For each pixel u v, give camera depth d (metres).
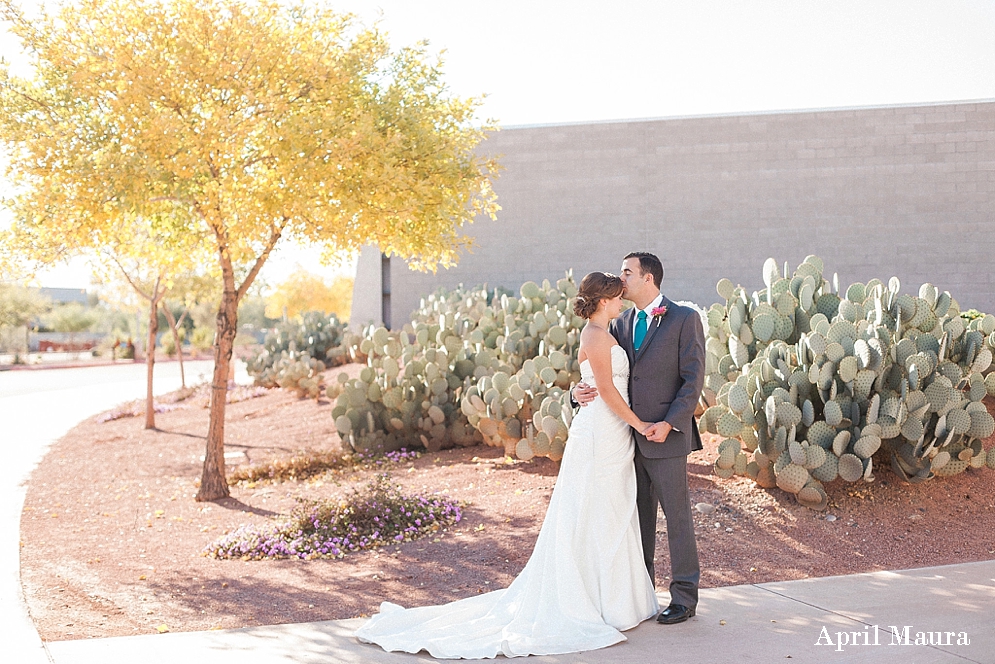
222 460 9.05
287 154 7.75
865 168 16.55
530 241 17.83
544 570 4.12
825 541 5.69
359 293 19.59
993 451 6.57
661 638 3.88
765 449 6.49
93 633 4.48
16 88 8.12
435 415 9.73
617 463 4.18
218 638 4.18
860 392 6.43
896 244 16.44
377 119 8.53
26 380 31.50
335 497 7.43
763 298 8.09
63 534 7.50
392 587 5.33
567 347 9.95
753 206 16.92
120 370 39.88
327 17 8.88
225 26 7.74
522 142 17.84
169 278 11.02
